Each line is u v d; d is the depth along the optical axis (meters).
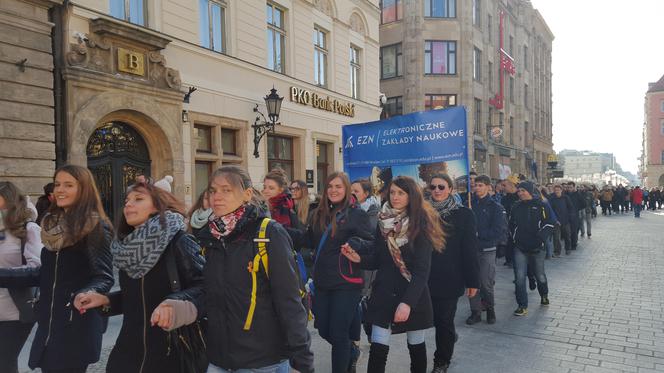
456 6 29.11
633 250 11.80
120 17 8.93
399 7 28.94
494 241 5.49
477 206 5.72
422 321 3.34
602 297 6.74
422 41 28.44
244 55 11.77
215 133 11.03
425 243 3.30
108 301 2.49
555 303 6.42
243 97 11.73
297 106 13.70
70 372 2.70
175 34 9.92
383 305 3.34
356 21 17.09
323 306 3.74
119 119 8.96
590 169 138.38
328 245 3.75
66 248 2.75
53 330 2.69
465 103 28.84
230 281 2.23
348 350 3.62
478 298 5.54
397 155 6.44
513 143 38.97
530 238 5.87
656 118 67.06
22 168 7.29
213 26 11.13
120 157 9.13
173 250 2.40
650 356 4.43
